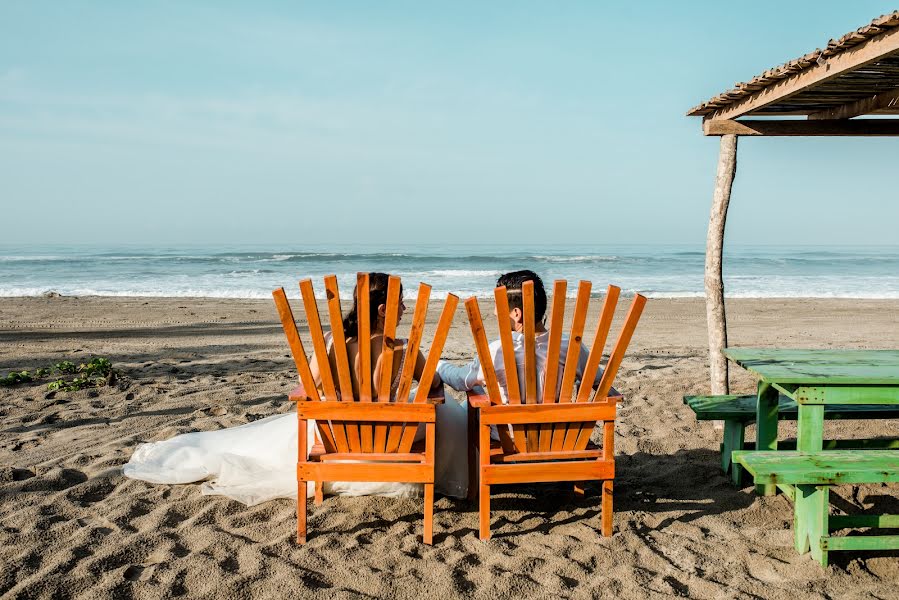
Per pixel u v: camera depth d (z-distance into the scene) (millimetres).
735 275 32062
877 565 3102
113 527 3457
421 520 3584
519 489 4043
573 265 40156
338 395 3377
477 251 76500
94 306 16438
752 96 4766
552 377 3238
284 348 9852
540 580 2963
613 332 12344
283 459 3861
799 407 3273
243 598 2797
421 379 3203
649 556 3188
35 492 3924
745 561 3150
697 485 4117
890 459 3070
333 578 2967
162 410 5824
